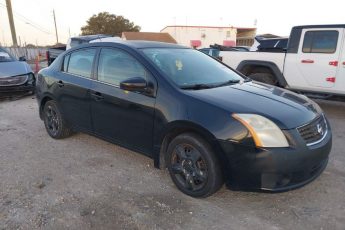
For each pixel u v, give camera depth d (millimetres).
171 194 3578
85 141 5289
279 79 7781
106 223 3062
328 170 4184
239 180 3188
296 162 3080
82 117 4746
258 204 3385
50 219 3119
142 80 3725
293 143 3088
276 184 3113
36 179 3947
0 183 3846
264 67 8094
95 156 4664
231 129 3146
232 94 3646
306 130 3244
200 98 3441
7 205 3355
